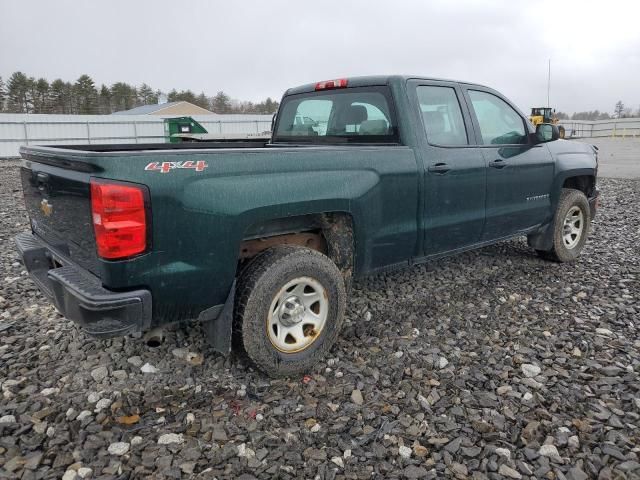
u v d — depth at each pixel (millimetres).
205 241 2609
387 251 3635
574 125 50500
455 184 3980
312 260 3000
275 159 2898
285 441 2445
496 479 2203
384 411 2691
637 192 11125
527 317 3963
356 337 3586
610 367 3145
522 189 4680
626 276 4984
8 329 3643
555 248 5277
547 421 2602
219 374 3045
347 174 3236
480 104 4422
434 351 3367
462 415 2660
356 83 4020
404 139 3693
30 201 3365
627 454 2354
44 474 2193
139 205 2373
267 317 2869
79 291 2395
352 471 2244
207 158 2613
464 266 5309
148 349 3322
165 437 2439
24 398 2768
